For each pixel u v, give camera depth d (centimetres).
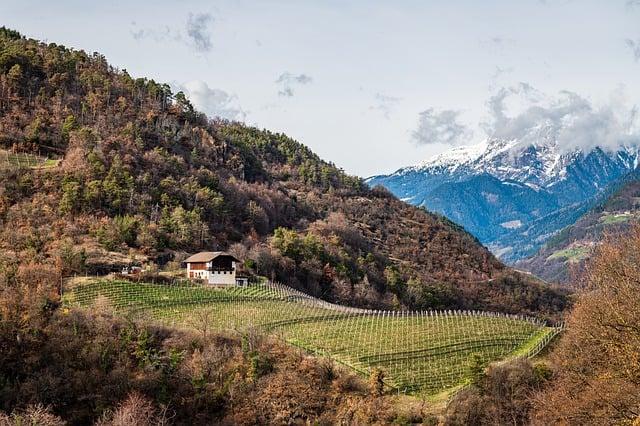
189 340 9769
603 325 4869
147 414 7662
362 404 8225
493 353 9812
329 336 10631
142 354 8825
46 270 11812
